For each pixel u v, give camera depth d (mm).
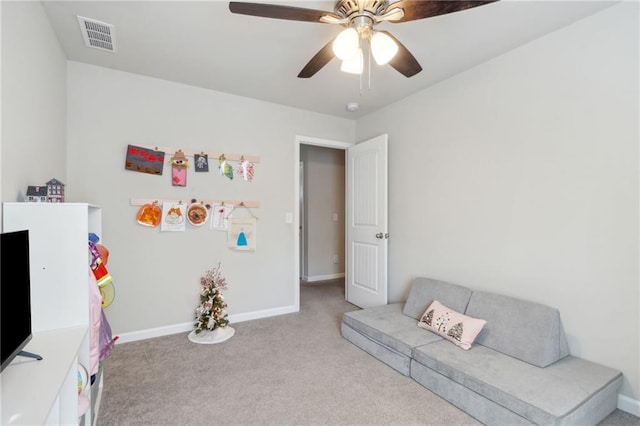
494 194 2381
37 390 969
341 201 5395
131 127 2693
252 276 3258
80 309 1448
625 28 1735
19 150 1463
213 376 2133
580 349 1921
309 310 3578
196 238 2965
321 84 2879
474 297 2348
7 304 1026
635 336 1714
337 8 1612
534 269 2143
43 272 1398
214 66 2553
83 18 1913
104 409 1766
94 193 2566
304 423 1669
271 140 3354
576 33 1927
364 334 2531
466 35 2072
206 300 2824
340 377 2131
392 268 3357
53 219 1408
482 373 1749
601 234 1834
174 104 2859
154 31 2057
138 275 2730
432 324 2334
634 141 1711
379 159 3340
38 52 1731
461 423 1672
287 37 2123
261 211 3299
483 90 2453
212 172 3033
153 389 1974
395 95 3135
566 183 1980
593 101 1858
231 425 1649
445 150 2770
